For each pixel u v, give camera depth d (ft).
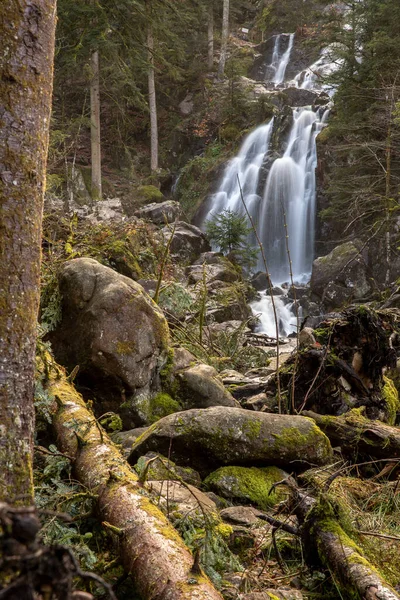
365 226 54.75
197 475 12.14
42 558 3.03
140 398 15.19
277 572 9.45
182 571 7.02
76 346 15.11
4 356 6.36
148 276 27.27
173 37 72.13
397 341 15.75
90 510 9.00
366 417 14.97
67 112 78.89
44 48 6.75
